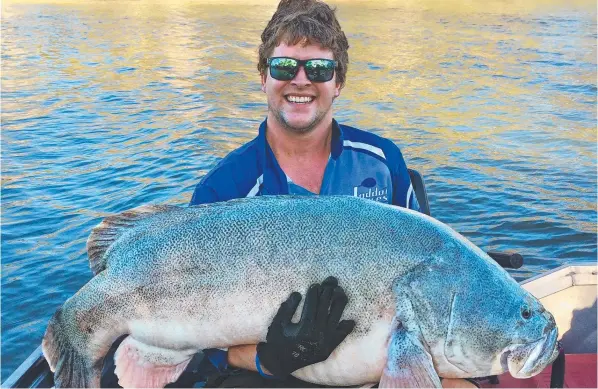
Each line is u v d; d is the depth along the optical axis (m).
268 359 2.39
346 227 2.44
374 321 2.40
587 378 3.53
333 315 2.34
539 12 34.81
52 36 26.84
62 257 6.42
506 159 9.82
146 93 15.51
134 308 2.47
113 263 2.53
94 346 2.54
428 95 15.19
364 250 2.41
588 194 8.18
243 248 2.41
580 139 11.05
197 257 2.43
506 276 2.55
